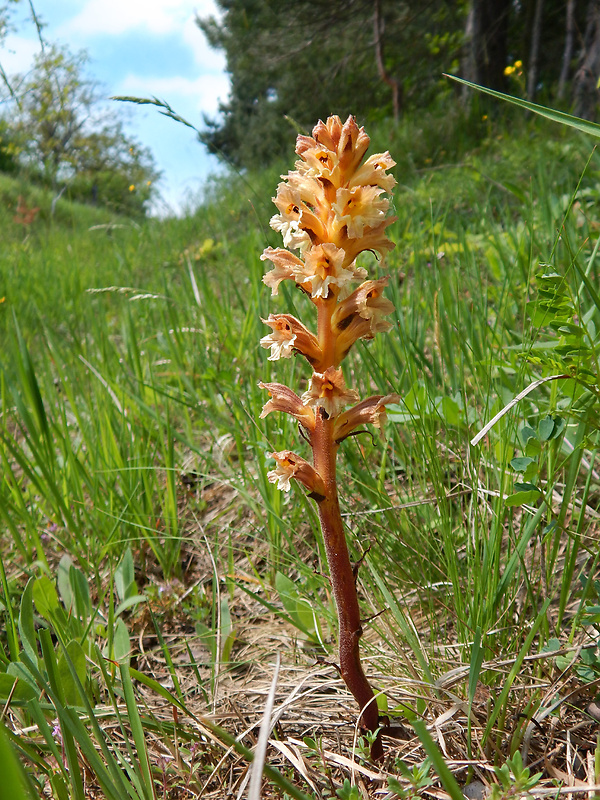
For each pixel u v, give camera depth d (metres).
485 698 0.35
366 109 2.90
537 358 0.41
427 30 2.97
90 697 0.39
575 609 0.41
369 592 0.44
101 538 0.55
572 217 0.73
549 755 0.31
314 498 0.30
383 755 0.32
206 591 0.52
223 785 0.33
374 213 0.28
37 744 0.34
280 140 4.26
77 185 3.43
